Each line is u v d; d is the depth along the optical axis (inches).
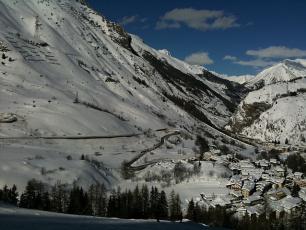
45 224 3535.9
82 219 4328.3
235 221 6264.8
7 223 3363.7
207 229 4899.1
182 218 6156.5
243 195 7652.6
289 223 6510.8
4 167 7180.1
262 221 6240.2
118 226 3941.9
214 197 7308.1
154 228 4183.1
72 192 6181.1
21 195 5999.0
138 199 6318.9
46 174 7352.4
